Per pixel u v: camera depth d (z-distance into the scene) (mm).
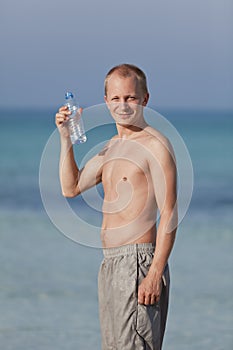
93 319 12453
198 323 12227
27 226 25109
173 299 14117
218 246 21266
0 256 19047
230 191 38281
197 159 59750
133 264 5641
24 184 40625
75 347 10680
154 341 5699
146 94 5824
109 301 5785
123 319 5672
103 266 5824
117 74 5691
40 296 14273
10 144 75625
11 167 51219
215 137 92938
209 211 30484
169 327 12008
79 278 16188
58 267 17500
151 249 5699
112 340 5816
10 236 22750
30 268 17344
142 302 5602
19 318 12461
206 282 15766
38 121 145875
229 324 12133
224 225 26094
